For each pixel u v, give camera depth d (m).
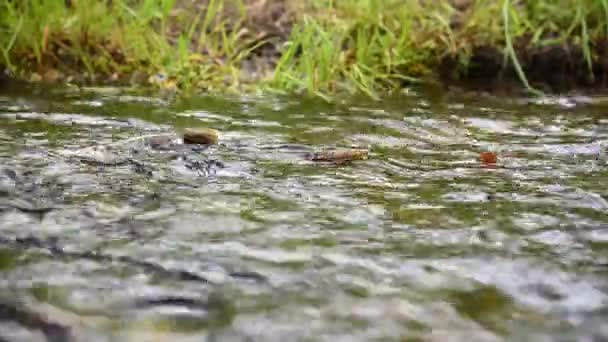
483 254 4.95
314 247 4.96
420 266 4.91
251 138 5.61
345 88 6.41
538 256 4.94
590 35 6.84
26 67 6.49
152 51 6.62
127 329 4.48
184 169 5.32
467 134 5.75
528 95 6.40
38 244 4.96
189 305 4.82
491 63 6.75
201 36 6.62
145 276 4.88
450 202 5.15
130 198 5.13
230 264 4.91
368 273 4.89
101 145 5.47
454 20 7.27
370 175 5.31
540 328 4.54
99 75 6.48
